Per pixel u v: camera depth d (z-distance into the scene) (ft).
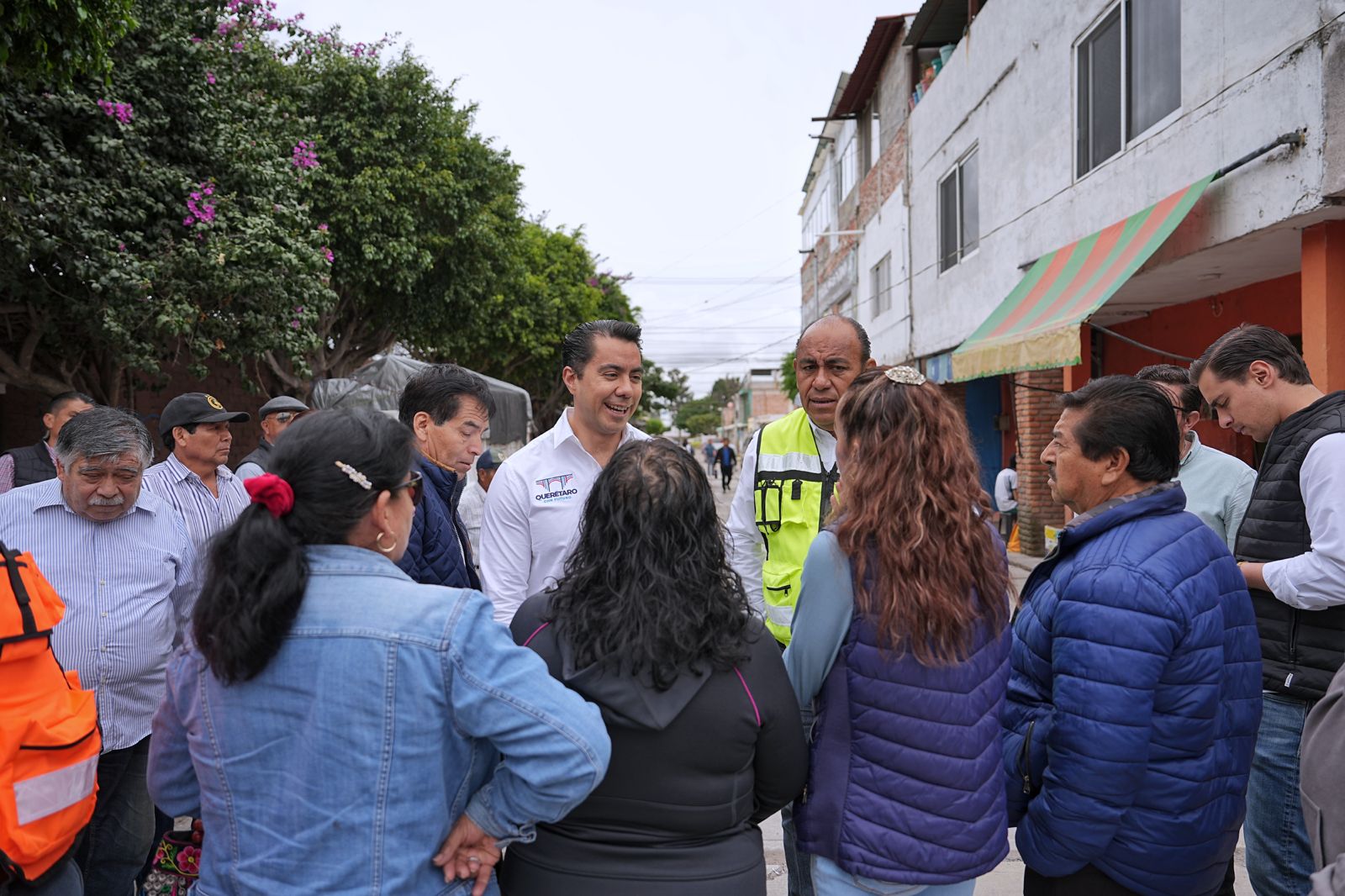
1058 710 5.98
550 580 9.15
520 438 38.78
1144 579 5.84
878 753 5.78
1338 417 7.91
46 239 22.40
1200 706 5.90
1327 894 4.52
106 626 9.03
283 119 33.17
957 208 39.04
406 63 41.93
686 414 379.14
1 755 6.10
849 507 5.98
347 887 4.61
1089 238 25.76
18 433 34.42
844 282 66.85
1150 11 23.13
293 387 41.68
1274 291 24.38
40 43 15.85
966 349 29.66
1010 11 32.09
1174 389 10.50
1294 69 17.15
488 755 5.32
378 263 40.93
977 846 5.75
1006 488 36.99
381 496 5.03
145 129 25.59
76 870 6.89
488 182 46.42
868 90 56.70
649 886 5.23
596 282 85.81
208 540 5.01
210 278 25.81
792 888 8.75
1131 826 6.01
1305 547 8.04
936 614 5.54
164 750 5.32
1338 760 4.94
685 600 5.36
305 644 4.69
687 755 5.30
